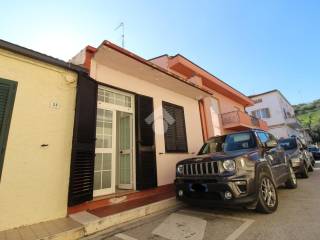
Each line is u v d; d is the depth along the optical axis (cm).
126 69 596
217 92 1362
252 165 381
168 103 754
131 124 603
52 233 299
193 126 859
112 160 521
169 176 653
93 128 457
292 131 3009
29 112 369
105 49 491
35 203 346
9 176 327
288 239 267
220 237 291
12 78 360
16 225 320
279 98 2705
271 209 380
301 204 423
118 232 338
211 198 369
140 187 535
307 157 977
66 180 393
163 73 645
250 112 2762
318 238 262
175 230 331
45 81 404
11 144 338
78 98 432
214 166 379
